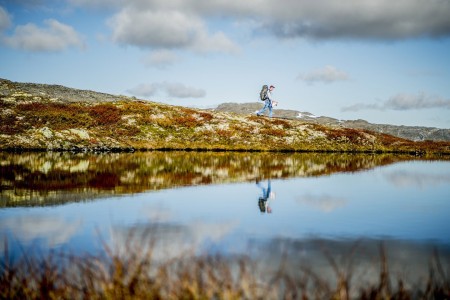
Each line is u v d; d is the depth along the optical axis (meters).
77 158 30.97
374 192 16.72
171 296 4.88
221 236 9.10
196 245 8.29
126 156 34.53
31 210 11.83
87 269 5.60
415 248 8.27
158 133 51.50
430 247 8.36
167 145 46.66
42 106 52.97
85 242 8.43
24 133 41.75
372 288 5.36
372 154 50.34
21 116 47.31
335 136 61.22
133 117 55.38
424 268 7.01
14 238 8.73
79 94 70.31
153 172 22.42
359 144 58.84
